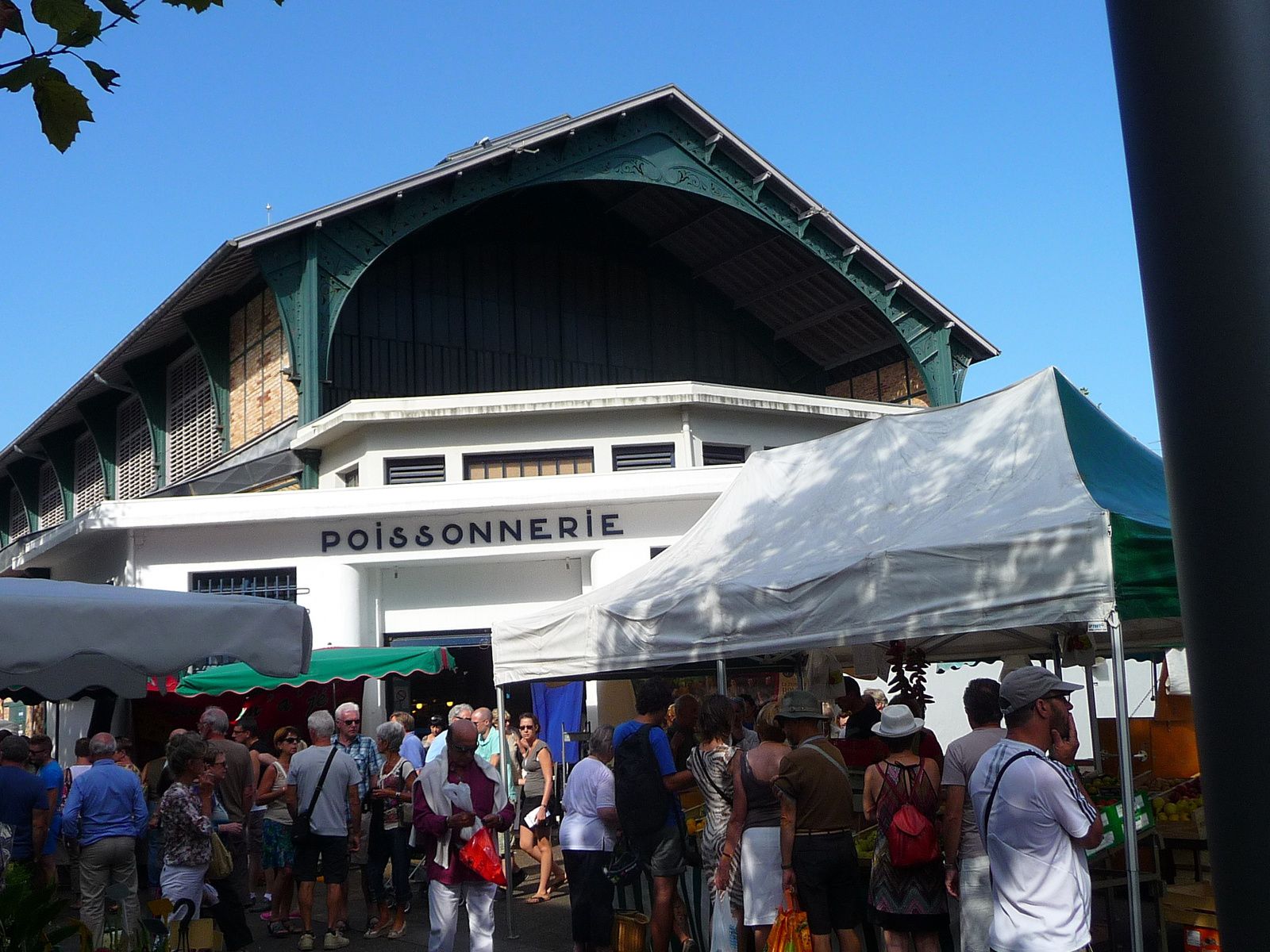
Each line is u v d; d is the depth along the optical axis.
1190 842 7.67
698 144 25.47
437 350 25.16
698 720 7.25
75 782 7.89
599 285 27.80
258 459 22.08
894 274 26.69
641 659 8.20
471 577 20.19
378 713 19.38
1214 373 2.03
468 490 19.67
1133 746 9.80
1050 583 5.95
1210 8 2.09
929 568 6.45
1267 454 1.96
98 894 7.79
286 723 17.16
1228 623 1.98
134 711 16.88
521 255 26.81
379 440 21.02
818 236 26.23
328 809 9.26
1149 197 2.16
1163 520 6.12
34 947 5.02
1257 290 2.00
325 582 19.62
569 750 17.08
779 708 6.68
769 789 6.61
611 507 19.95
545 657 9.20
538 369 26.44
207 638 6.16
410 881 11.92
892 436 8.37
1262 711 1.93
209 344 24.31
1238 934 1.93
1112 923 7.17
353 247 21.98
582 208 27.84
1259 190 2.02
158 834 9.51
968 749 5.62
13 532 35.47
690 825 8.26
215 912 8.45
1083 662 9.34
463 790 7.49
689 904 7.93
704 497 19.94
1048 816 4.07
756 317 29.67
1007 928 4.09
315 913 11.16
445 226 25.91
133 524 19.58
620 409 21.50
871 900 6.05
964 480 7.35
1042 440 7.16
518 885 12.26
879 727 6.04
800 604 7.10
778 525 8.48
